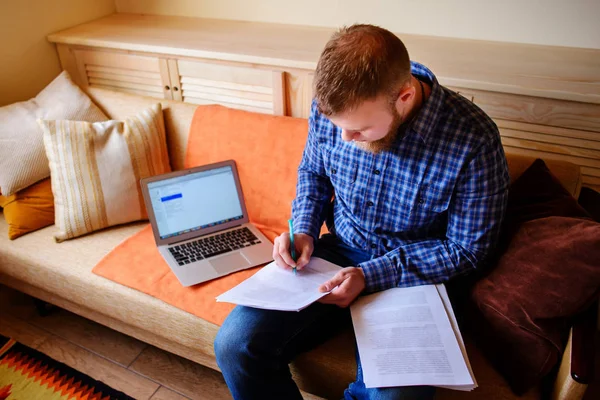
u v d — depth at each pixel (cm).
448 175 111
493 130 109
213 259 147
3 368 159
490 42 171
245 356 106
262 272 124
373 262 116
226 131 168
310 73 161
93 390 151
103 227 164
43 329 174
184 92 190
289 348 112
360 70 92
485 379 107
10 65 196
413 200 117
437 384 94
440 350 100
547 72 143
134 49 184
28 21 197
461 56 157
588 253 97
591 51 160
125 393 150
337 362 114
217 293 135
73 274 146
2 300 188
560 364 101
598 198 132
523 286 104
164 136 177
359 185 123
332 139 126
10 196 165
